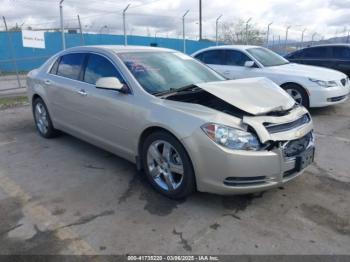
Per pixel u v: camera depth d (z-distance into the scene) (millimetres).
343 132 6152
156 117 3432
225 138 3021
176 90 3803
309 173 4207
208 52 9133
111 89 3805
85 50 4727
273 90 3826
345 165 4496
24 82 14711
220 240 2863
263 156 3035
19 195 3648
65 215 3242
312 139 3635
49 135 5574
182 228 3033
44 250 2730
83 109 4480
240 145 3012
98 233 2955
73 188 3816
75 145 5297
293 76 7457
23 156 4828
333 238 2889
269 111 3281
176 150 3324
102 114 4152
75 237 2898
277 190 3738
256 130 3037
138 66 4090
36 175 4172
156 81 3957
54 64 5336
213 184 3143
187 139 3158
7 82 14758
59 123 5164
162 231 2988
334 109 8164
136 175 4156
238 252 2715
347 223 3105
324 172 4246
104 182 3967
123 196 3623
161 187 3609
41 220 3156
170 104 3453
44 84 5316
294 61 12406
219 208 3367
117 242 2836
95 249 2746
